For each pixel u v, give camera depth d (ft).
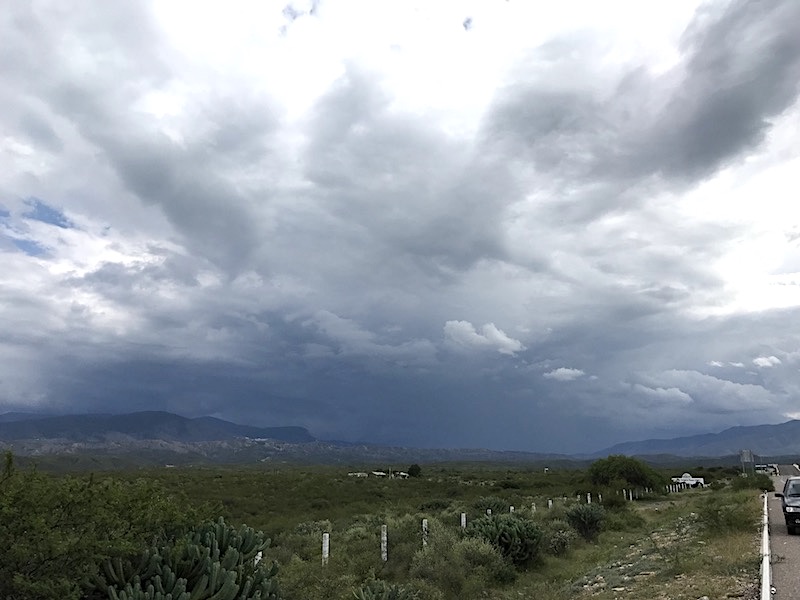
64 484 24.58
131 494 28.19
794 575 41.04
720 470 338.34
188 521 30.55
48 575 22.48
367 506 120.06
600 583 47.24
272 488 153.38
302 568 42.24
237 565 29.22
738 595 35.24
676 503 142.31
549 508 98.43
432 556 53.01
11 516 21.80
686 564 46.11
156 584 24.50
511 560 60.49
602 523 90.43
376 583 39.65
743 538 60.29
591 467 182.29
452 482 220.84
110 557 25.23
